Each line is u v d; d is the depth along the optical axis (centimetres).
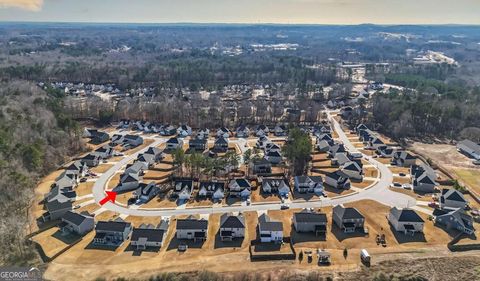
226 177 12594
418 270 7819
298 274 7575
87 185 11956
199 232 9006
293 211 10431
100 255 8269
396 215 9512
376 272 7706
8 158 11212
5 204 9525
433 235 9206
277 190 11631
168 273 7562
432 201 11062
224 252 8450
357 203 10906
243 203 10862
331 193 11562
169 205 10725
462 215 9662
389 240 8988
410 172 13000
